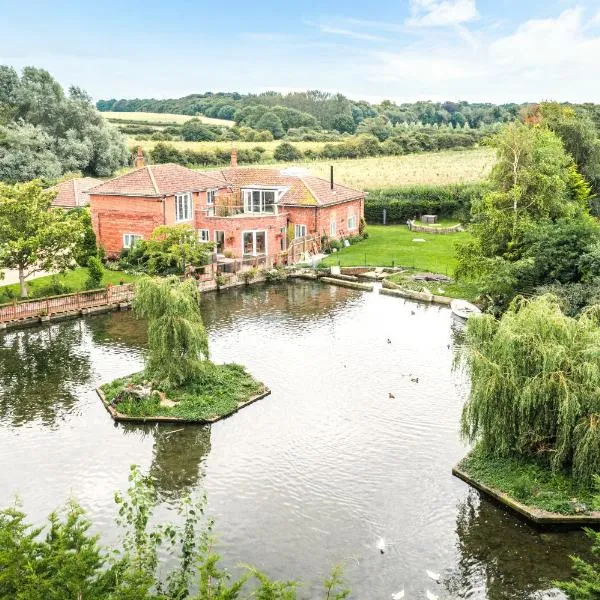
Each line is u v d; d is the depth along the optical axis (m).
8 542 11.01
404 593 15.08
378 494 19.05
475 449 20.83
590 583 12.60
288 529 17.42
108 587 11.28
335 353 30.94
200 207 52.78
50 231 36.22
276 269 47.72
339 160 102.94
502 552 16.52
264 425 23.38
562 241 33.25
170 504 18.61
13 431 22.80
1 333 34.03
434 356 30.47
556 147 37.31
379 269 47.47
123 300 39.41
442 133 121.94
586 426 18.02
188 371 25.72
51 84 86.94
